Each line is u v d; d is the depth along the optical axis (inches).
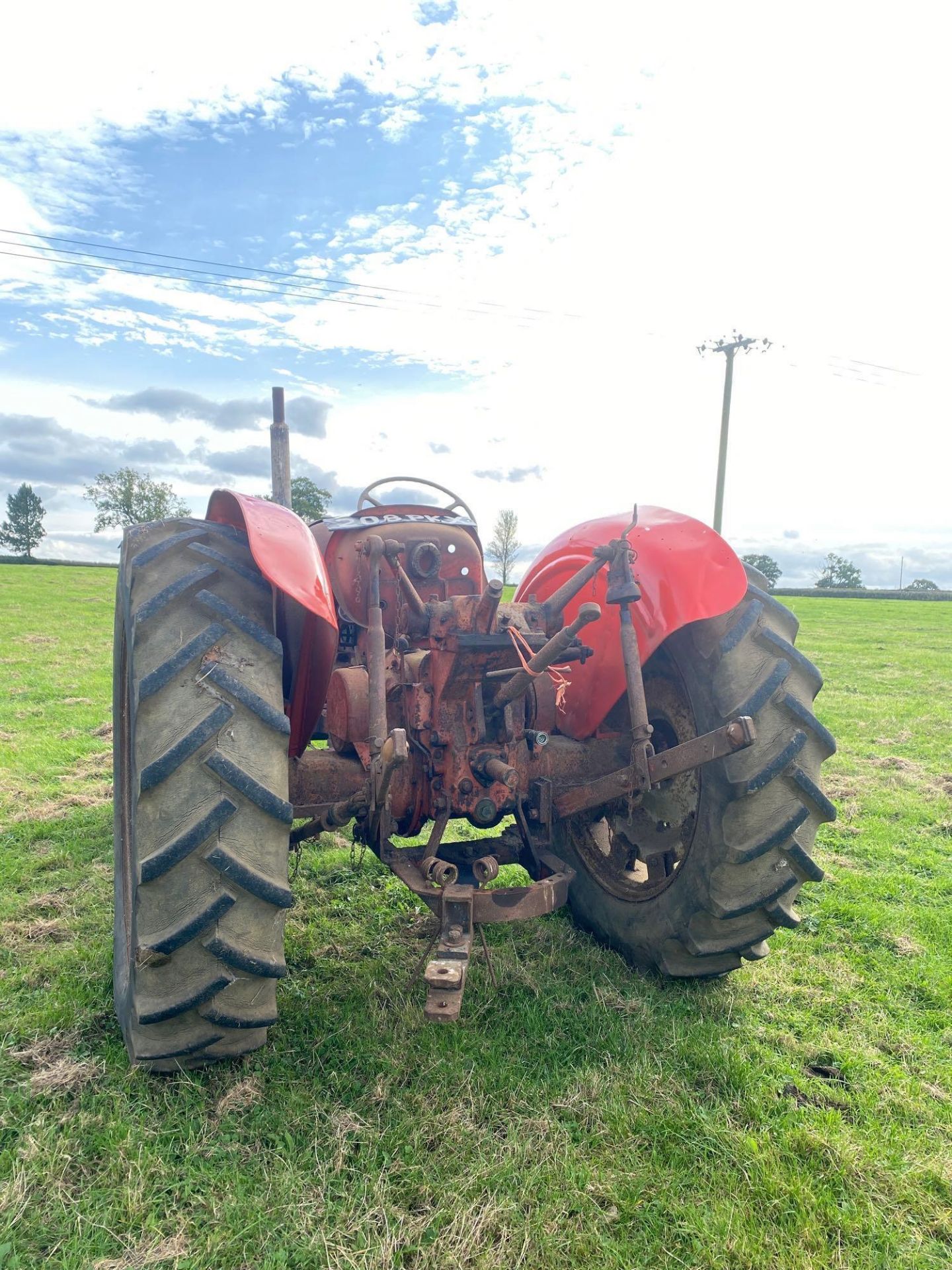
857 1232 75.2
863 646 796.6
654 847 120.0
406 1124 86.0
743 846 103.8
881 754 311.1
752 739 96.3
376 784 101.6
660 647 121.6
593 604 87.6
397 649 122.2
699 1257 71.4
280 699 87.6
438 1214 74.5
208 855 80.7
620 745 126.5
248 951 83.3
